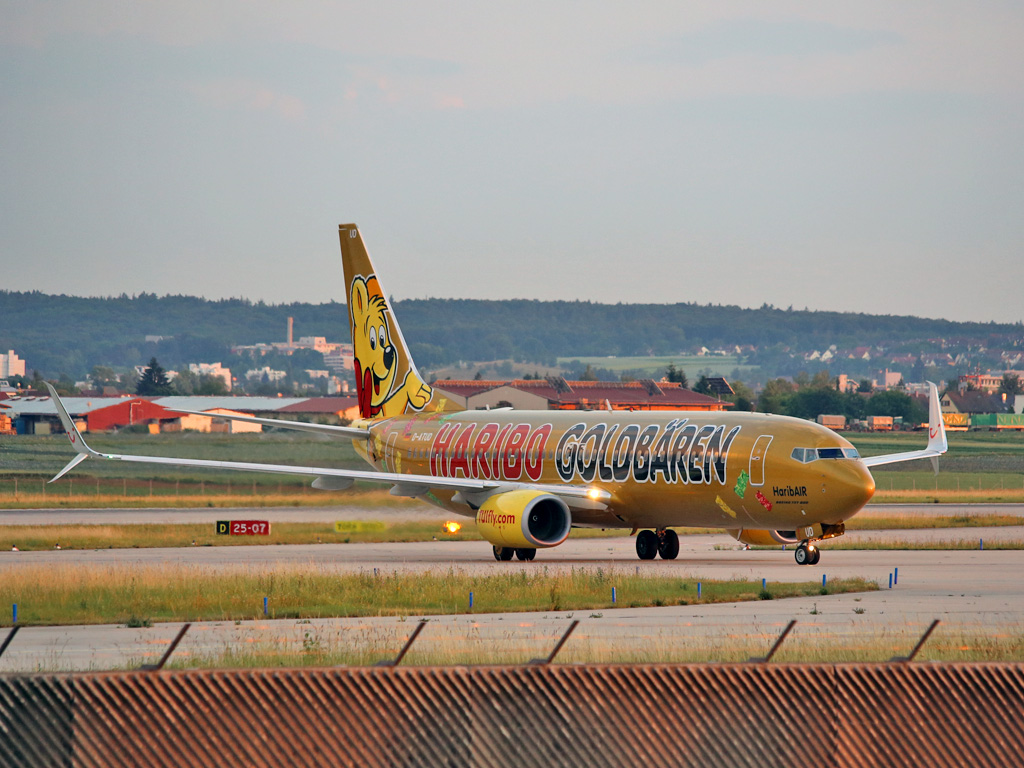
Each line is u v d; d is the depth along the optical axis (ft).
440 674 167.63
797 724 173.27
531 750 168.86
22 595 423.64
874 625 356.38
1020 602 416.87
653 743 170.71
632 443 601.62
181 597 422.82
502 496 599.16
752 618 375.04
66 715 162.40
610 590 438.81
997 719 176.24
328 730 165.78
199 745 163.94
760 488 547.49
